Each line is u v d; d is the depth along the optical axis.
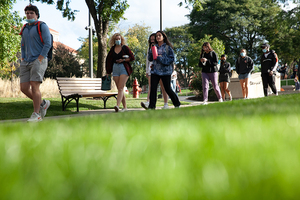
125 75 7.41
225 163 0.58
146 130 1.30
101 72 15.38
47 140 1.16
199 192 0.45
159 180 0.49
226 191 0.44
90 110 9.32
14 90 14.63
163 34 7.08
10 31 19.41
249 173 0.51
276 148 0.73
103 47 15.43
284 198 0.44
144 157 0.66
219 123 1.50
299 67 10.68
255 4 44.75
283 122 1.42
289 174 0.48
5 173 0.55
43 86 15.25
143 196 0.43
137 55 57.66
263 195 0.44
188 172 0.52
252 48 46.59
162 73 7.07
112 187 0.46
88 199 0.43
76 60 51.72
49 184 0.48
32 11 5.82
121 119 2.46
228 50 46.09
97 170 0.56
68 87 9.88
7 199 0.43
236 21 43.12
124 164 0.59
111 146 0.84
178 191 0.45
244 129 1.20
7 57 20.20
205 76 9.17
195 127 1.34
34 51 5.82
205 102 9.18
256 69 49.88
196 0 16.73
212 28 47.06
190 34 50.50
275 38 43.34
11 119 7.16
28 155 0.78
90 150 0.78
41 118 5.88
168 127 1.38
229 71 12.47
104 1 14.96
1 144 0.96
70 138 1.19
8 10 18.45
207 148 0.79
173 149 0.78
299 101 4.07
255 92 16.92
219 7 44.59
